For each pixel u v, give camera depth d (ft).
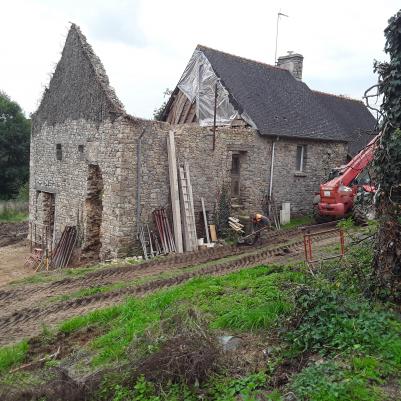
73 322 25.71
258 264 35.04
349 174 48.24
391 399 12.29
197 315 19.49
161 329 19.39
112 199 44.42
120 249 43.62
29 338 25.09
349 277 20.35
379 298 18.56
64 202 55.06
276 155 56.54
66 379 18.06
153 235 45.32
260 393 13.89
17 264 55.06
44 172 60.44
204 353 16.02
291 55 72.79
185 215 45.98
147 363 16.31
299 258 34.45
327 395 12.41
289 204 57.72
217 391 14.57
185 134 47.14
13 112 109.40
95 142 47.55
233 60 61.62
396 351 14.39
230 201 51.90
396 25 18.49
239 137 52.03
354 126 73.97
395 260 18.45
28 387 18.17
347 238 35.01
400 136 18.28
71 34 52.95
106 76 47.73
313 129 61.16
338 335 15.62
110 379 16.58
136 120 43.57
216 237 49.55
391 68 18.84
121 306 27.07
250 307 20.59
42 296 34.01
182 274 34.96
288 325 17.48
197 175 48.47
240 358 16.46
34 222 63.72
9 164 109.60
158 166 45.47
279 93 63.10
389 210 18.74
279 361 15.61
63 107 54.75
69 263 50.11
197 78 59.82
